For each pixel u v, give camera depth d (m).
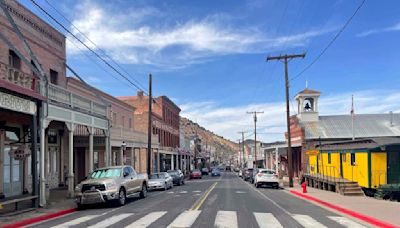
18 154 17.86
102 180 18.59
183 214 14.91
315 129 47.38
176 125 77.62
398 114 51.78
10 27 21.30
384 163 24.77
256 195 25.22
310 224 12.60
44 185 18.31
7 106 15.34
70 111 21.48
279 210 16.55
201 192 27.83
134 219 13.82
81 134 29.08
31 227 12.84
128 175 20.98
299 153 48.38
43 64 25.00
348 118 50.88
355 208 16.77
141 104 62.62
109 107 28.19
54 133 27.72
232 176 76.31
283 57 34.31
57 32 27.16
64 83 28.06
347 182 25.55
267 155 75.69
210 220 13.26
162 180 31.42
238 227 11.83
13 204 18.44
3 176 20.95
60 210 16.88
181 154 75.38
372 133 47.19
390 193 23.27
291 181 34.12
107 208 18.28
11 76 15.78
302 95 49.91
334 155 31.66
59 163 28.50
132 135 37.22
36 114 18.12
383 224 12.49
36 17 24.25
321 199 21.28
